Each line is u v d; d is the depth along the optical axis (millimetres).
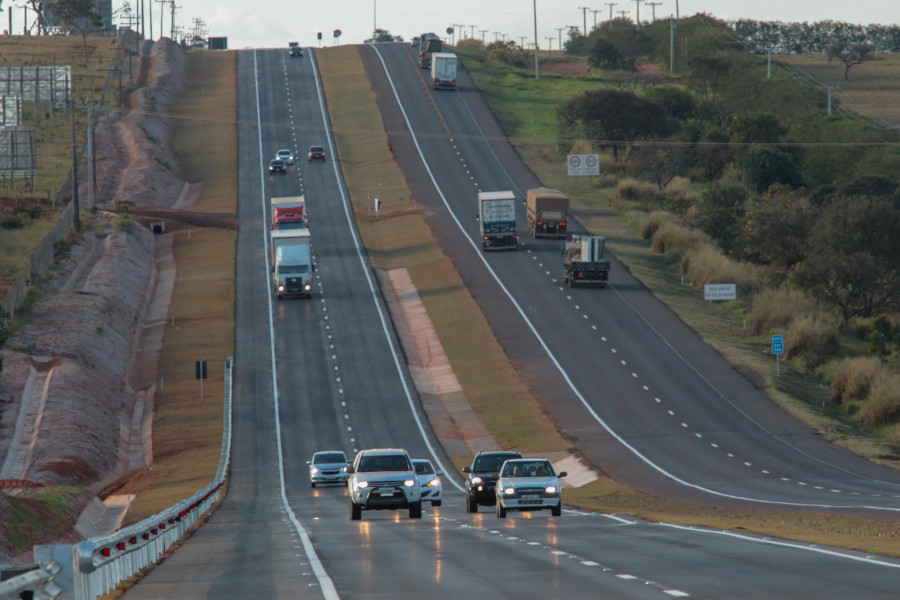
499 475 130375
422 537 94625
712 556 73125
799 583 57750
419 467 154375
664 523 112938
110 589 65062
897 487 187875
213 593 60281
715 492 183750
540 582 60250
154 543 84000
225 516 143500
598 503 170250
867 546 83438
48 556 43781
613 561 70438
